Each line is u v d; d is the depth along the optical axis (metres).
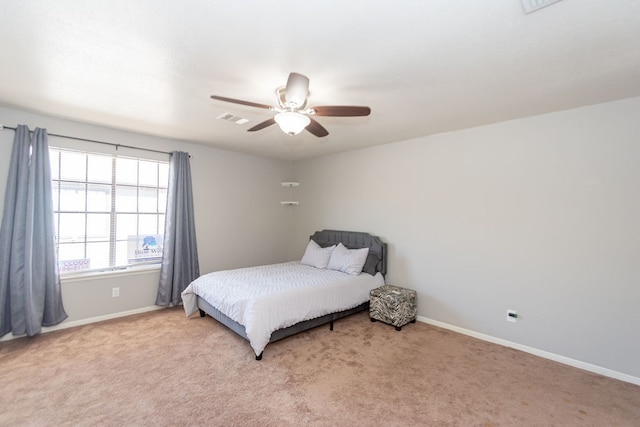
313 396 2.27
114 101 2.79
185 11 1.51
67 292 3.45
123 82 2.38
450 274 3.65
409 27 1.61
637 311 2.53
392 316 3.61
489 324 3.32
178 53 1.92
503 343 3.21
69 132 3.41
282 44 1.79
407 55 1.90
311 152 5.00
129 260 3.97
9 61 2.05
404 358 2.88
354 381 2.48
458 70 2.09
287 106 2.09
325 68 2.07
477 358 2.91
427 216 3.87
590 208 2.74
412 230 4.02
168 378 2.47
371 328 3.62
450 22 1.56
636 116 2.54
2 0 1.43
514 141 3.17
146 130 3.77
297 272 4.07
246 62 2.02
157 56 1.96
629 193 2.57
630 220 2.56
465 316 3.51
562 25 1.59
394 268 4.22
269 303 2.93
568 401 2.26
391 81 2.27
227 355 2.87
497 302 3.27
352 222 4.80
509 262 3.20
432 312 3.81
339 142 4.27
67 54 1.96
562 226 2.88
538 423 2.02
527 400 2.26
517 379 2.55
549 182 2.96
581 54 1.88
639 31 1.63
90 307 3.61
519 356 2.96
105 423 1.95
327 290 3.46
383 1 1.41
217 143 4.44
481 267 3.40
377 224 4.45
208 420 2.00
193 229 4.38
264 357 2.85
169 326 3.54
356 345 3.15
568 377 2.59
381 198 4.39
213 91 2.52
